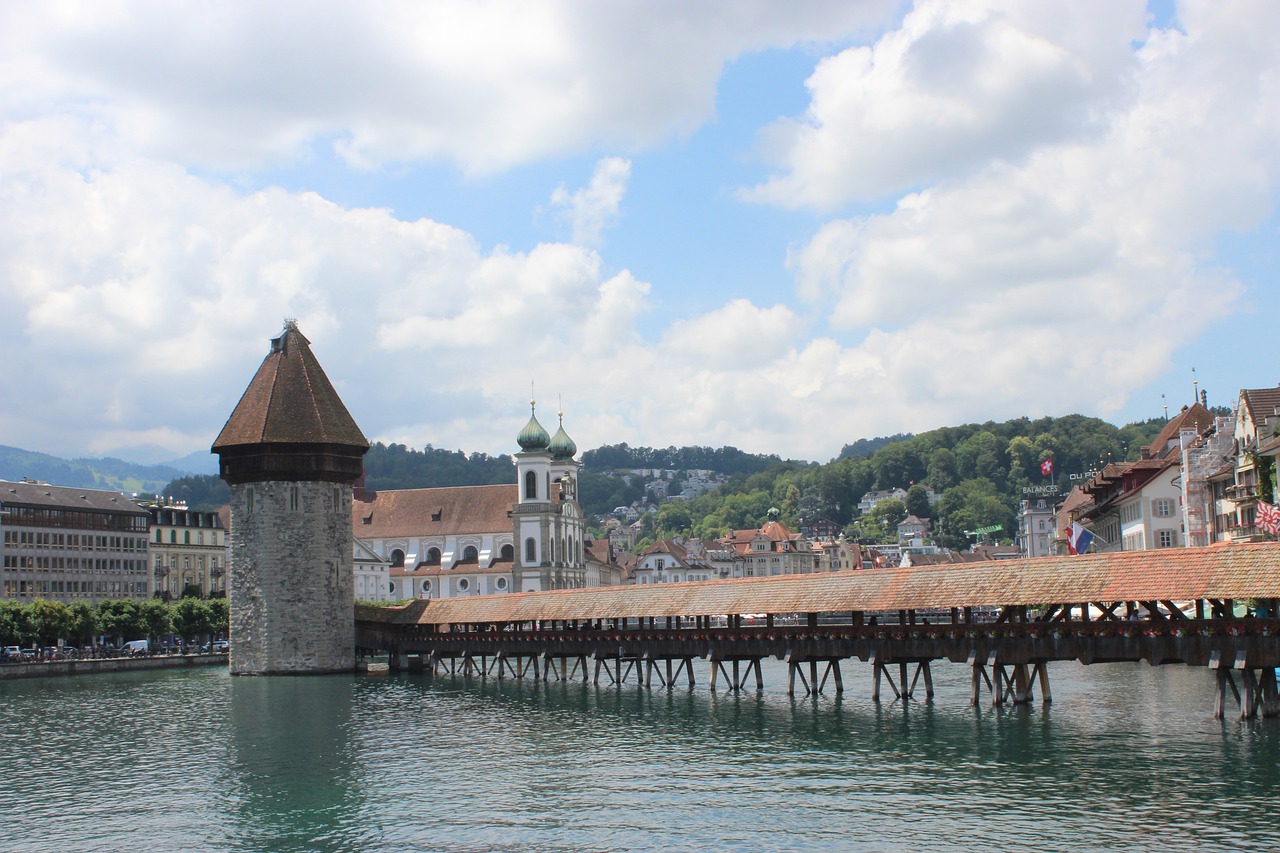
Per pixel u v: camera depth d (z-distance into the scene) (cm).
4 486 18200
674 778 6359
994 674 8225
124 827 5619
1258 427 11206
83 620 15538
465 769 6775
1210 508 12788
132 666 14150
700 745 7300
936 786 5934
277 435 13225
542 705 9600
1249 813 5228
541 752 7244
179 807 5978
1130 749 6625
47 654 14412
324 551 13338
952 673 11794
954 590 8338
